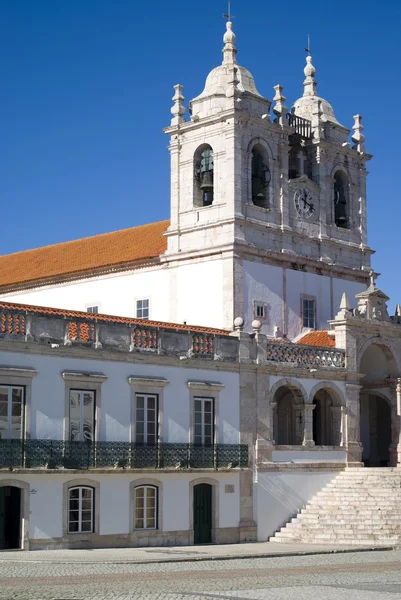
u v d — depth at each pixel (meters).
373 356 46.59
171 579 23.27
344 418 42.88
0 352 31.09
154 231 51.44
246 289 44.06
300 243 47.00
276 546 35.75
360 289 49.97
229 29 47.28
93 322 33.75
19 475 31.09
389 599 19.73
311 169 48.59
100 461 33.19
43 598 18.98
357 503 39.34
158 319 46.25
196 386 36.69
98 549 32.41
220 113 44.53
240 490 37.91
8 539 31.25
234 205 43.91
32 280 51.94
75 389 33.06
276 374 40.06
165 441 35.53
